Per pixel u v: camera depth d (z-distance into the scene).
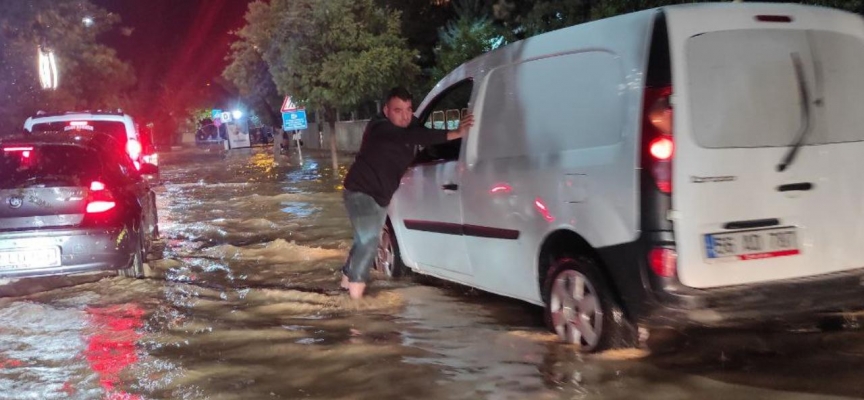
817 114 4.75
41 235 7.20
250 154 39.34
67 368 5.34
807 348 5.14
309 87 19.23
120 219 7.57
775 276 4.61
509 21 21.55
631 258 4.60
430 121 7.49
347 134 31.77
